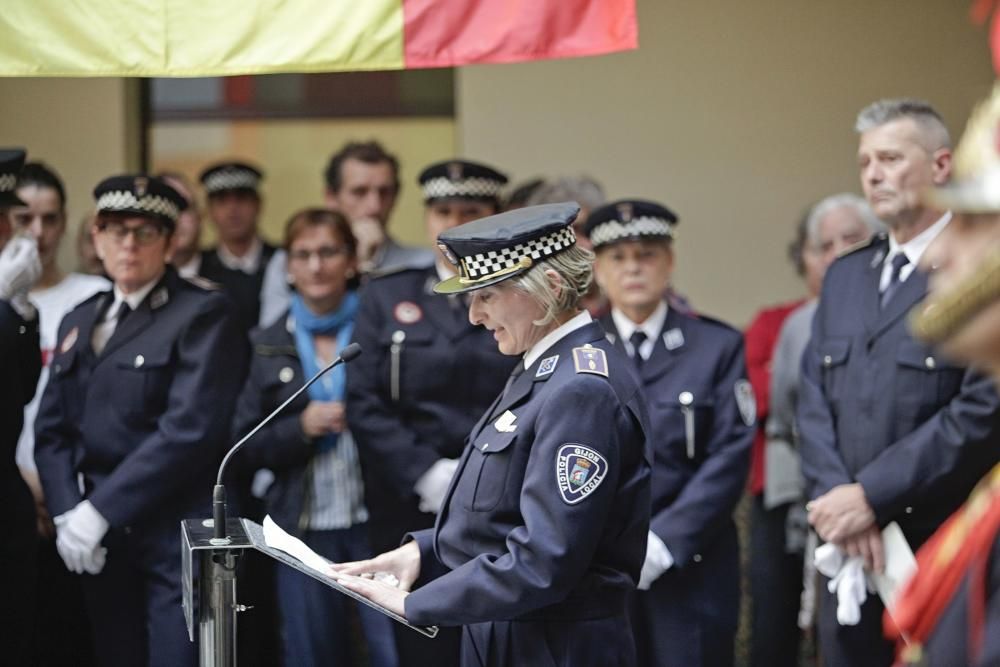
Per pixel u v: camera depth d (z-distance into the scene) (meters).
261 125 21.06
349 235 15.12
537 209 9.89
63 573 14.57
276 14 12.17
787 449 15.68
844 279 12.91
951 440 11.55
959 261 5.59
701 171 19.73
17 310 13.73
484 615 9.23
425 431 13.91
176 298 13.88
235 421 14.55
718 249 19.75
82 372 13.94
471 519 9.71
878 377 12.18
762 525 16.11
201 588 9.35
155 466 13.16
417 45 12.10
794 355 15.55
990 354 5.39
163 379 13.58
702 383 13.57
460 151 20.08
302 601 14.31
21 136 19.89
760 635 16.05
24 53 12.32
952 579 6.22
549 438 9.30
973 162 5.55
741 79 19.62
